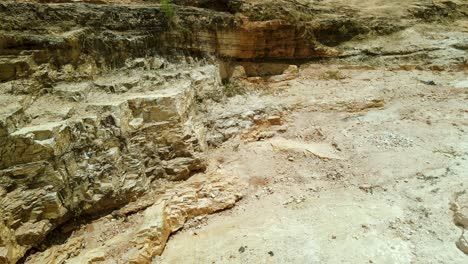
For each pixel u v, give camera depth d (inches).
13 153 214.1
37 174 218.7
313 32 541.3
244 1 494.6
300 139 377.7
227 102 417.1
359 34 587.5
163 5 406.0
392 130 373.7
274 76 492.1
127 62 363.6
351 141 357.4
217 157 343.0
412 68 538.6
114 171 256.2
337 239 243.1
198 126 344.5
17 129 224.4
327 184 306.2
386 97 451.5
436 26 638.5
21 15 313.6
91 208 247.1
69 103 278.7
